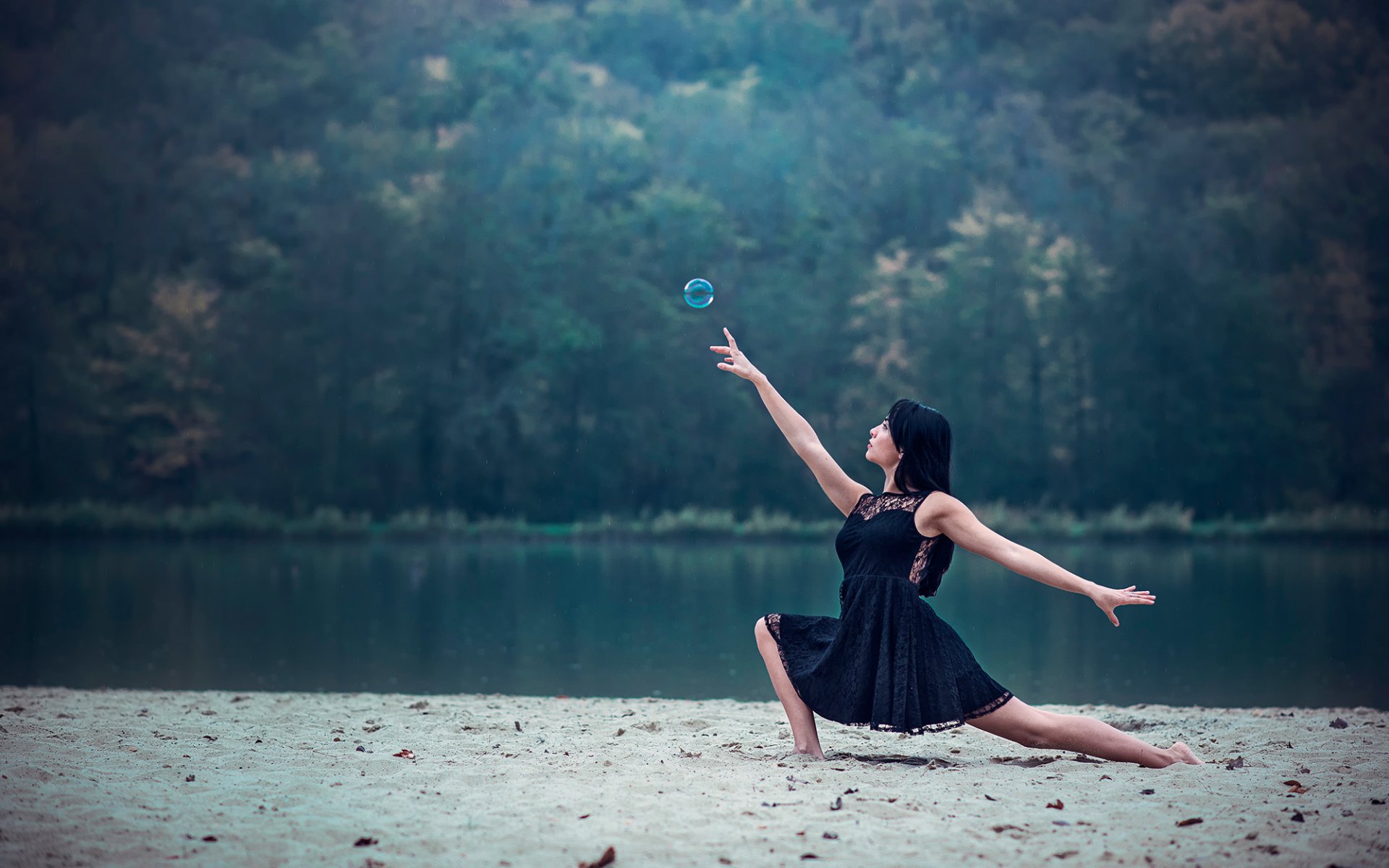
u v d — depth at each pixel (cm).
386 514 3872
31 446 3781
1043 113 4819
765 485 4022
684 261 4259
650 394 4028
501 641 1043
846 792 302
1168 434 3903
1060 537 3394
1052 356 3972
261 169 4347
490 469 3928
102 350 3959
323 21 4925
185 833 261
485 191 4375
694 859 244
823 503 3997
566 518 3950
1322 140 4266
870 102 4953
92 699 544
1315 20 4709
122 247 4184
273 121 4653
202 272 4212
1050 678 796
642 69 5416
